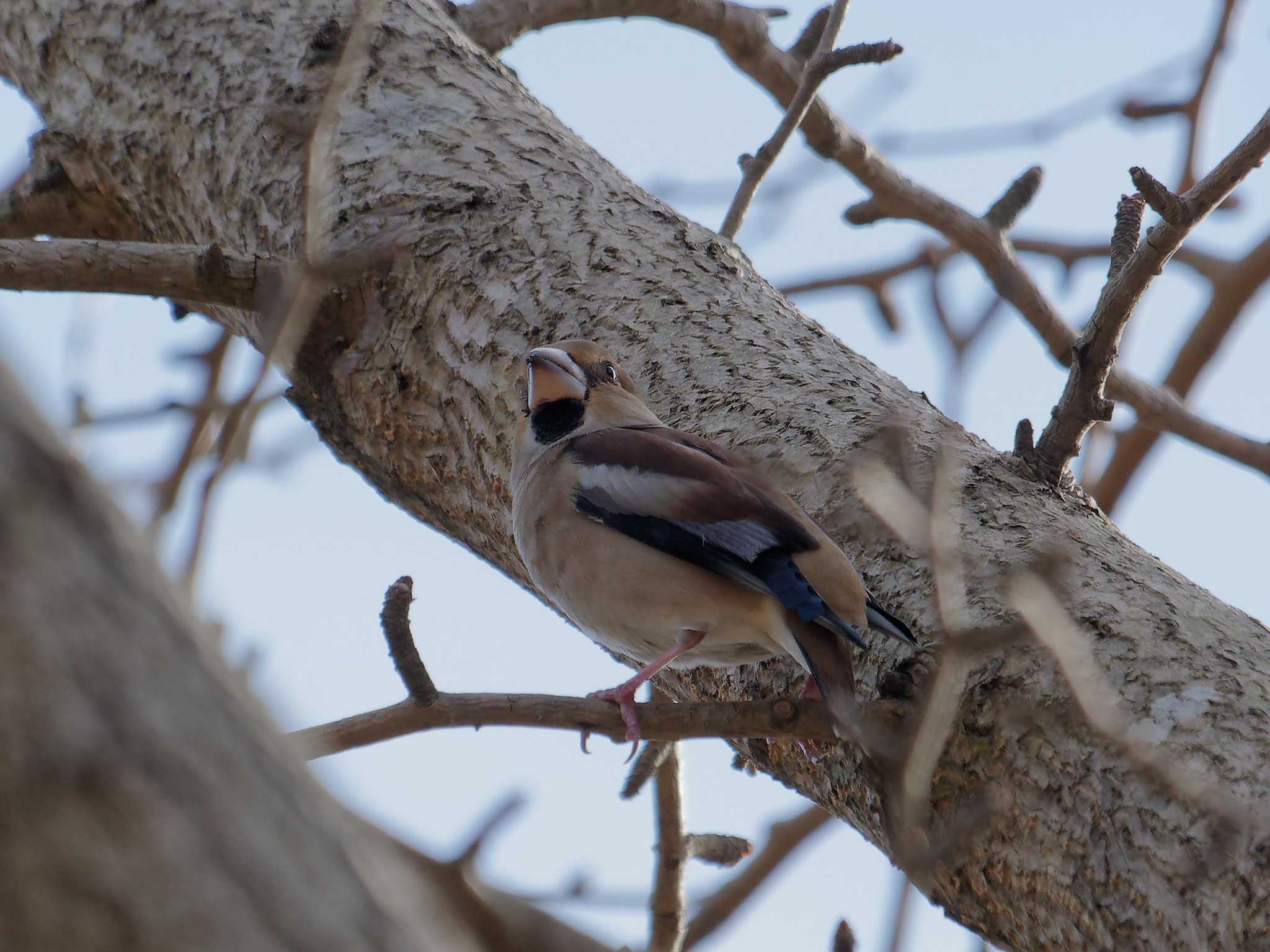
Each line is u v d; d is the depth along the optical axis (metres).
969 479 8.77
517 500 10.23
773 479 9.34
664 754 9.51
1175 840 6.84
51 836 2.79
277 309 8.73
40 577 2.82
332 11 12.08
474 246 10.80
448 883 10.46
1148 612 7.70
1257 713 7.09
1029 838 7.32
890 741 7.74
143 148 12.20
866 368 10.20
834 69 11.71
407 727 7.24
